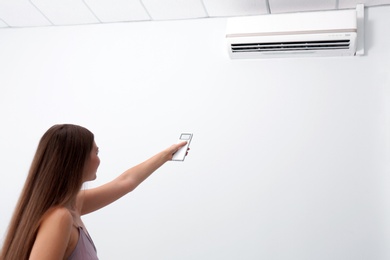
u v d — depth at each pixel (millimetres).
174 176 3023
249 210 2840
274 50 2996
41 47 3604
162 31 3375
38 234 1142
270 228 2777
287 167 2850
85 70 3447
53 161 1210
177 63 3268
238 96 3068
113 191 1620
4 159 3396
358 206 2678
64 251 1161
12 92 3547
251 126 2984
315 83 2955
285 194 2809
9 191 3311
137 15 3365
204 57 3221
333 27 2830
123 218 3035
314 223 2721
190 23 3332
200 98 3141
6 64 3633
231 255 2795
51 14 3461
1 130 3473
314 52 2953
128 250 2975
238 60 3139
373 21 2951
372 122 2785
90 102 3359
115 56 3418
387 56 2867
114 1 3189
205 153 3016
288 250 2717
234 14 3219
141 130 3193
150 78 3289
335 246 2654
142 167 1768
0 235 3195
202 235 2875
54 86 3475
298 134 2891
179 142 1928
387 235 2592
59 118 3389
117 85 3344
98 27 3531
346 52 2898
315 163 2812
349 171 2746
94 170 1358
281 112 2959
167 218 2963
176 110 3164
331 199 2730
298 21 2912
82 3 3260
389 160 2695
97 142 3248
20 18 3564
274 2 3004
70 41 3559
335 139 2820
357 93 2861
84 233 1292
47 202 1178
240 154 2951
